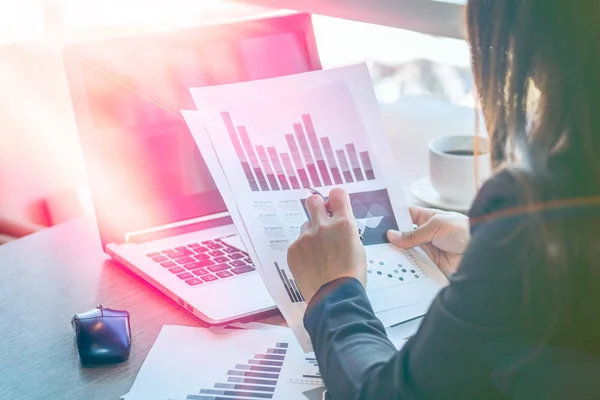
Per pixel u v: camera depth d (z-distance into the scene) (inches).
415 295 33.7
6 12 68.6
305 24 42.1
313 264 30.2
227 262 37.5
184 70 40.0
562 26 18.1
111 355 30.5
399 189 36.4
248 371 30.0
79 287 36.8
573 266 19.0
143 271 36.8
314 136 35.2
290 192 34.4
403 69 58.2
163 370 30.1
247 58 41.2
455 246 35.0
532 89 19.7
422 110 53.9
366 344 26.3
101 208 39.2
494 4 20.4
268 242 33.5
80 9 68.4
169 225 40.4
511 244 19.7
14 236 54.6
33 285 36.9
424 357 21.6
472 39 22.1
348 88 35.6
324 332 27.5
